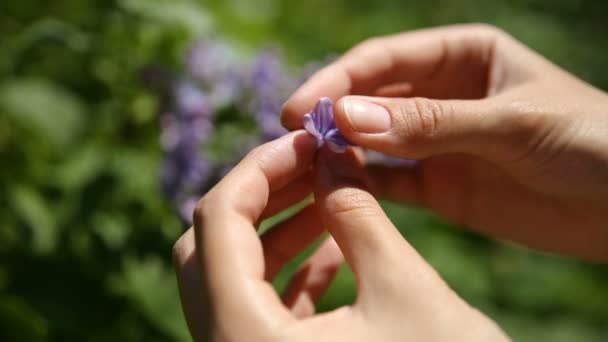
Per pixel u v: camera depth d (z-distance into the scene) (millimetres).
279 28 617
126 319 344
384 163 353
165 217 353
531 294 593
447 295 234
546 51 801
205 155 342
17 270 340
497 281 587
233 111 353
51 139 360
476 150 293
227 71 362
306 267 316
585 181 299
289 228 307
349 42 712
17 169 367
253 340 234
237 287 238
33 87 364
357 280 244
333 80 324
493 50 342
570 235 330
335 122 278
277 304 239
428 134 283
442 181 349
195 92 348
